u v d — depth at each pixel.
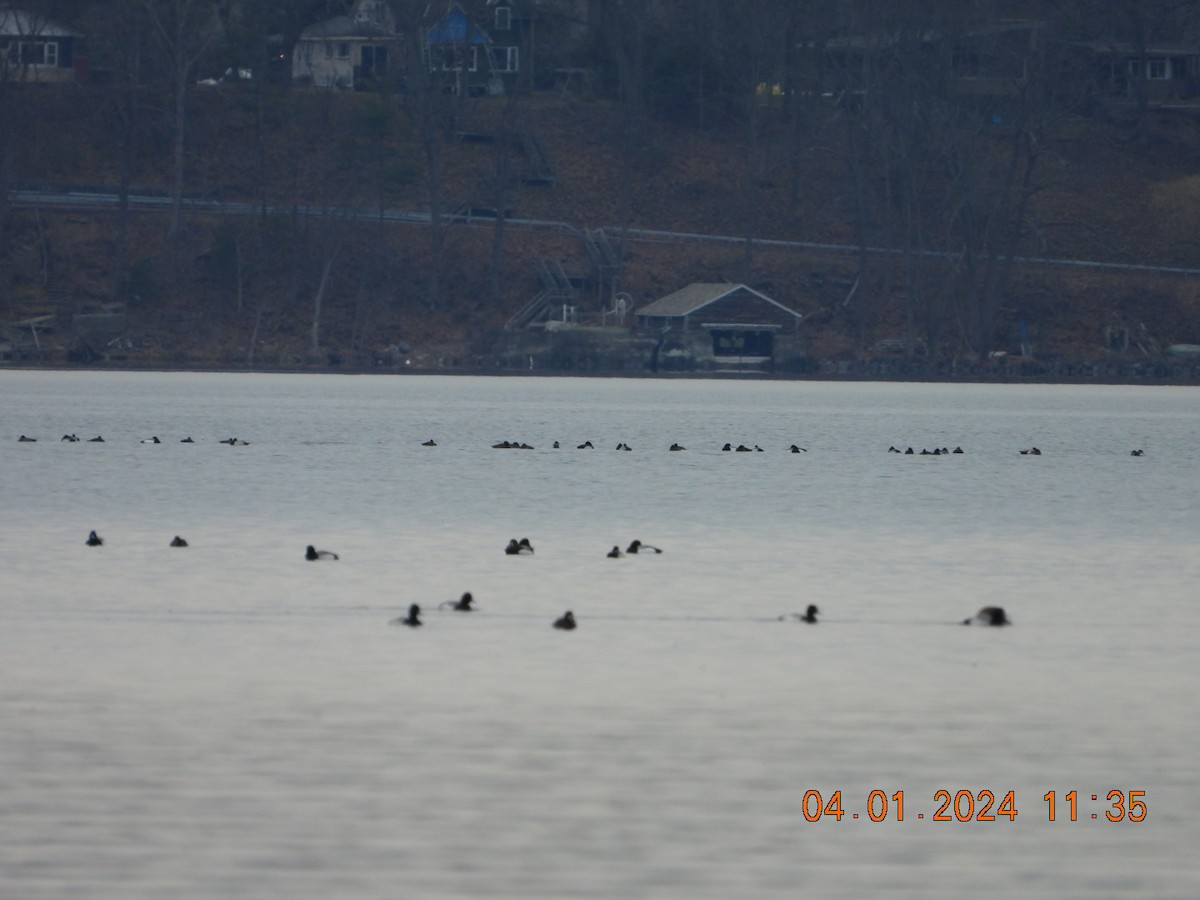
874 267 121.06
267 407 77.50
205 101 123.81
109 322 106.56
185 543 30.62
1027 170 117.38
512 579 26.81
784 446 59.25
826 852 13.51
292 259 113.00
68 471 46.31
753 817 14.26
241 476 45.44
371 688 18.53
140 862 13.09
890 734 16.78
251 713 17.38
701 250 120.62
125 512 36.28
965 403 90.81
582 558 29.44
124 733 16.56
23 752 15.88
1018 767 15.71
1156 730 17.02
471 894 12.54
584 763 15.66
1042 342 115.75
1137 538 33.19
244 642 21.17
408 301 114.19
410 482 44.22
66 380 96.38
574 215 123.44
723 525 34.94
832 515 37.12
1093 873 13.13
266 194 117.81
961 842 13.77
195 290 111.19
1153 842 13.81
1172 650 21.09
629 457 53.56
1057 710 17.83
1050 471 50.09
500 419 72.12
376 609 23.78
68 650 20.58
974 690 18.70
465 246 117.44
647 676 19.28
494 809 14.34
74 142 120.69
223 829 13.80
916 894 12.70
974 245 116.88
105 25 122.94
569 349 110.06
